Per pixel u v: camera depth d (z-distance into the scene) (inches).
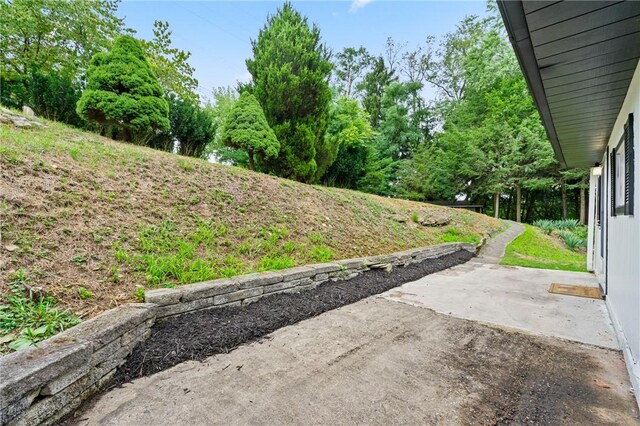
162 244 121.7
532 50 77.3
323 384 72.7
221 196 175.6
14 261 84.1
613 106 113.0
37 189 112.1
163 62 424.2
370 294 151.7
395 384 73.5
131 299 91.8
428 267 221.3
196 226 142.9
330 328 107.5
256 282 120.6
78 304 82.9
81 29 381.7
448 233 334.3
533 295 155.9
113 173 146.7
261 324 104.3
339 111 492.7
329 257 172.7
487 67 581.0
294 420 59.8
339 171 456.4
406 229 291.0
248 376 75.1
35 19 338.6
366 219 262.2
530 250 325.1
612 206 132.3
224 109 559.5
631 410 65.2
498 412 64.0
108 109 209.5
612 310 123.4
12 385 48.6
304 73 306.8
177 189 161.3
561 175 529.7
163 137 276.4
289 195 225.8
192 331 92.6
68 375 58.7
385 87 818.2
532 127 531.5
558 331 108.9
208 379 73.1
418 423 60.1
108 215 120.6
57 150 142.7
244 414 61.0
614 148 130.7
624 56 79.3
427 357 87.9
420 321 117.1
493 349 93.9
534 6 61.6
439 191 652.7
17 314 72.0
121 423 57.1
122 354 74.5
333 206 252.1
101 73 212.2
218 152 416.8
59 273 88.7
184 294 97.9
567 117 124.9
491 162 553.6
